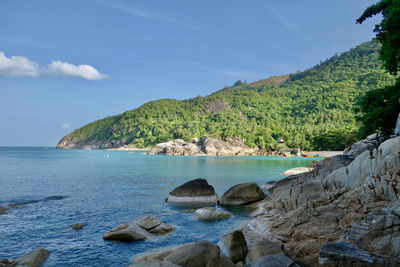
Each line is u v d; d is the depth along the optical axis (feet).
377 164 39.17
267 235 37.70
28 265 29.40
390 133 62.80
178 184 97.91
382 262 23.00
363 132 68.18
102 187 90.02
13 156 382.01
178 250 30.12
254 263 26.32
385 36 54.03
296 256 30.37
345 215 34.30
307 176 67.77
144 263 26.12
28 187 89.35
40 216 51.75
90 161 263.08
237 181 106.93
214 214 51.31
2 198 69.72
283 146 531.50
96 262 31.60
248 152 501.56
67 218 50.60
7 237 39.86
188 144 511.81
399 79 61.21
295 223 37.35
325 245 26.99
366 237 26.96
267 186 80.02
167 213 54.90
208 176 125.49
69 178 115.96
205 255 28.99
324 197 42.34
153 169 167.32
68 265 30.73
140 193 78.38
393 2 51.96
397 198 32.01
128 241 38.24
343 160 61.36
